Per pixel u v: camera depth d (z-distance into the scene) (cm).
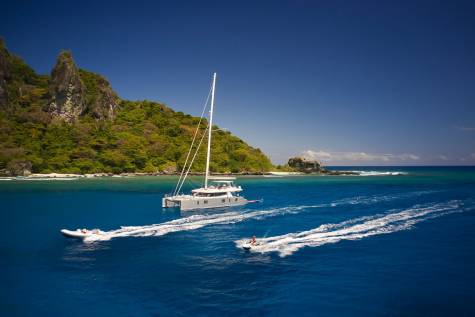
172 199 4306
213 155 13362
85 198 5419
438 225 3178
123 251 2358
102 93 14938
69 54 14250
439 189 6956
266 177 12600
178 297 1611
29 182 8375
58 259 2177
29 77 16688
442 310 1479
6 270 1977
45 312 1473
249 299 1591
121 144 12506
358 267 2008
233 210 4169
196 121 16225
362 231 2919
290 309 1491
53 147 11481
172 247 2459
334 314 1448
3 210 4147
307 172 16150
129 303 1552
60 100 13725
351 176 13525
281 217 3644
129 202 4928
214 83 4462
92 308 1506
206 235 2823
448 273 1906
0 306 1527
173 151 13050
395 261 2112
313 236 2744
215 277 1859
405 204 4600
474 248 2398
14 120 12475
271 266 2033
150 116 15962
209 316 1430
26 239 2680
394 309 1491
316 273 1912
